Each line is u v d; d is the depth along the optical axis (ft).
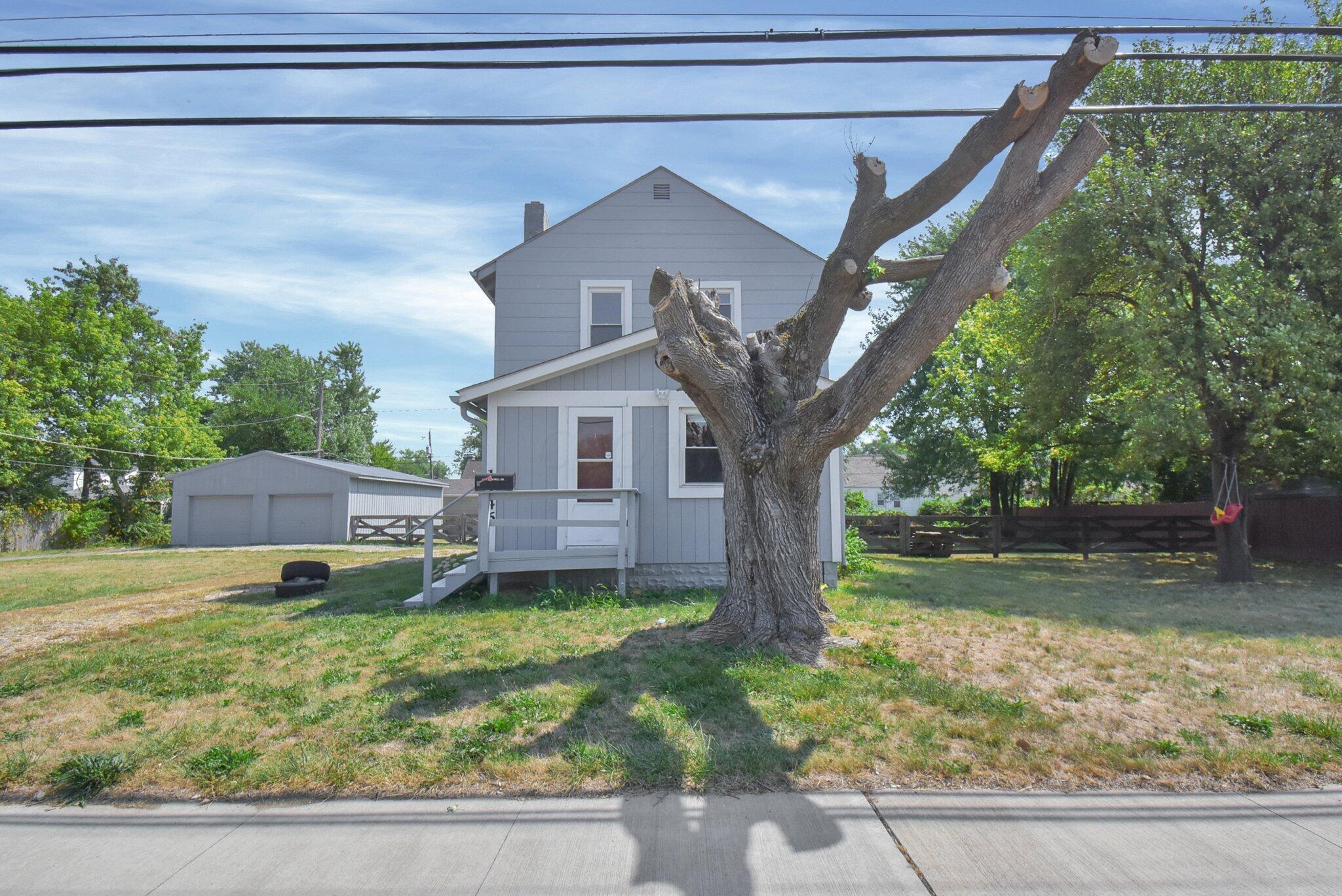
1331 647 24.50
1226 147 44.55
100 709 18.76
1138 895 10.98
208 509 100.01
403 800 14.12
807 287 51.85
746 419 24.34
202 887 11.36
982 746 16.02
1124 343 45.78
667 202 52.24
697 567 37.78
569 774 14.79
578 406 38.50
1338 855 12.10
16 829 13.28
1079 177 21.45
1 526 95.09
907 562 58.03
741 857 12.00
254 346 218.79
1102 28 19.83
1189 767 15.24
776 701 18.43
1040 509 86.84
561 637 25.27
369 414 231.30
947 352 79.25
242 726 17.38
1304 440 44.50
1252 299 42.27
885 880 11.34
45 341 104.27
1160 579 45.96
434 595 33.14
